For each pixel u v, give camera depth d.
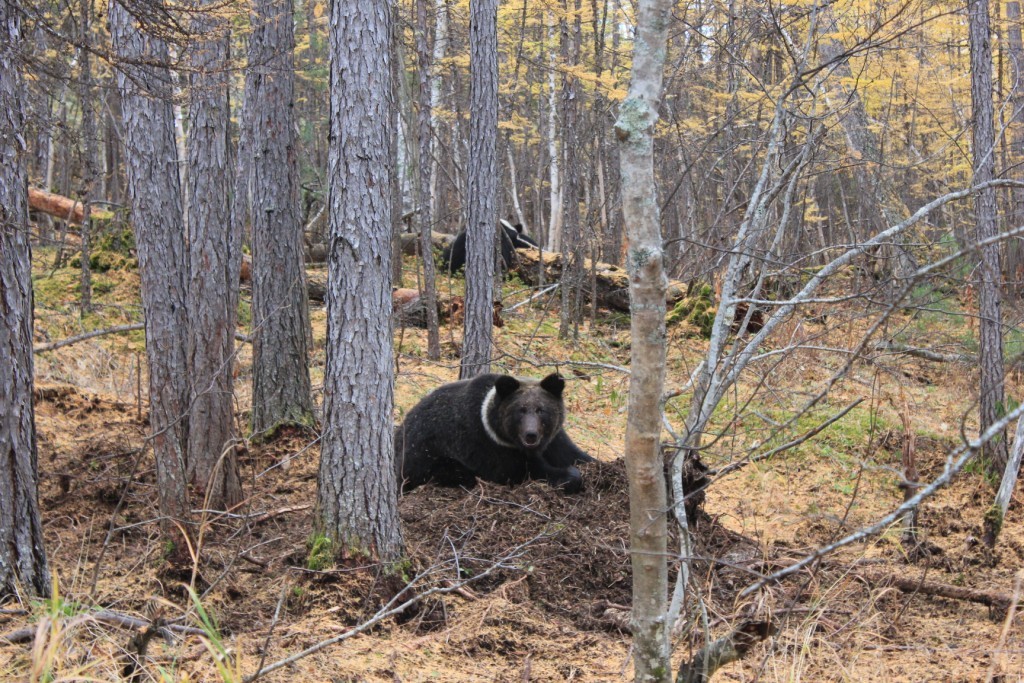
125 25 7.97
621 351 15.69
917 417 11.58
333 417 6.50
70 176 21.19
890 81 15.20
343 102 6.31
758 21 6.77
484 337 12.04
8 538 5.68
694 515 7.32
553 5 15.31
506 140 25.66
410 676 5.43
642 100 3.87
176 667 5.07
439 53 19.89
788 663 5.57
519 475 8.73
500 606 6.33
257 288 10.66
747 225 5.12
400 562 6.55
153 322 8.08
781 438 10.69
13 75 5.61
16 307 5.68
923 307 4.91
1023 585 6.92
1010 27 14.43
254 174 10.58
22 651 5.03
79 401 11.29
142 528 7.56
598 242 17.08
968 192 4.43
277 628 5.85
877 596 6.23
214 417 7.91
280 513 7.75
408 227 22.58
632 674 5.66
